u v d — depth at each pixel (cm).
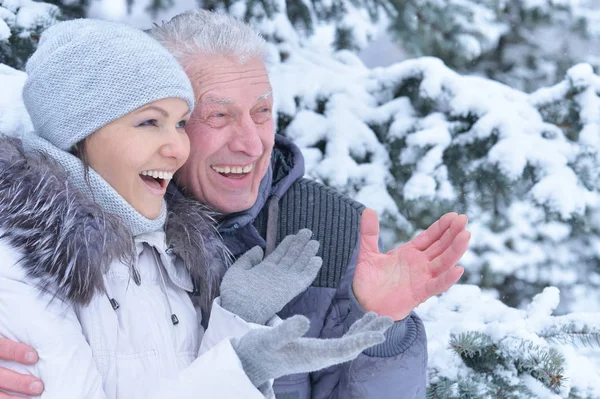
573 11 409
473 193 304
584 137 311
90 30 154
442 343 219
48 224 143
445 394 200
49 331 138
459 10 375
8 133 202
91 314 147
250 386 136
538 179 307
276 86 305
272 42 323
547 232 317
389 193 305
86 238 144
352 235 194
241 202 190
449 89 300
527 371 207
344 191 295
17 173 148
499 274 328
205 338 161
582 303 334
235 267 174
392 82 309
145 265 162
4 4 276
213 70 183
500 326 211
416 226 309
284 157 213
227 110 183
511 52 424
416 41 369
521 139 300
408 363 182
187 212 174
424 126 299
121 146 152
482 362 210
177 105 158
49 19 277
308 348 130
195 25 189
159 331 154
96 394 139
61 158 153
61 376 136
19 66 283
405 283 174
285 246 178
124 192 155
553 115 316
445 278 166
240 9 319
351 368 184
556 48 425
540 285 342
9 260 141
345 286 191
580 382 208
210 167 188
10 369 135
